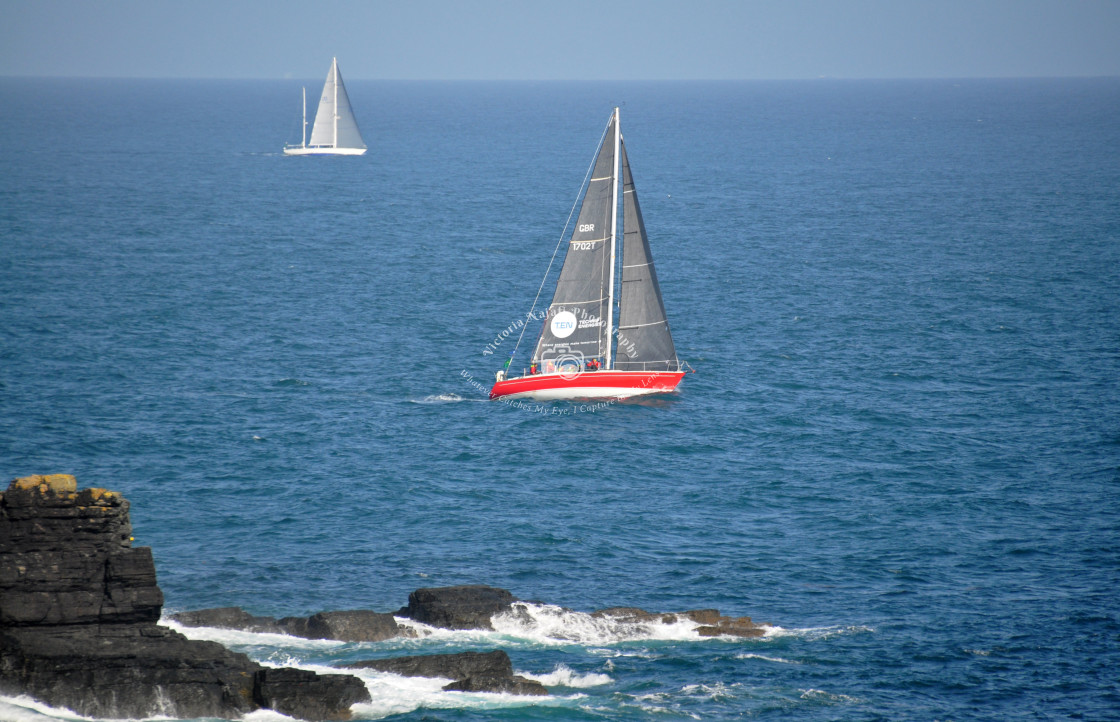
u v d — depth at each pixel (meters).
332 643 124.75
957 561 153.62
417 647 125.00
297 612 135.25
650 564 152.50
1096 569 150.62
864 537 161.88
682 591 144.38
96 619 114.38
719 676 121.81
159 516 163.75
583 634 129.75
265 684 108.56
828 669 124.12
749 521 168.00
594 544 158.62
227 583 142.38
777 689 119.44
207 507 168.38
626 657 125.19
